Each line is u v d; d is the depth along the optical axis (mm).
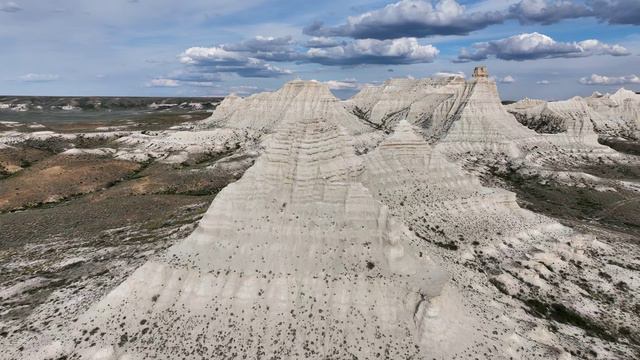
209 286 38781
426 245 51125
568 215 91500
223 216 42906
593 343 42125
